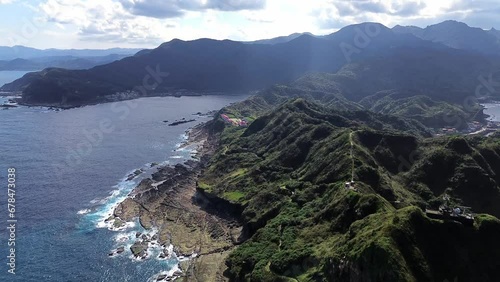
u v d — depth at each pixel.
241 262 110.06
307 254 98.06
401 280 75.81
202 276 114.06
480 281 86.56
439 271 84.69
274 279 96.31
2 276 112.31
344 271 85.00
